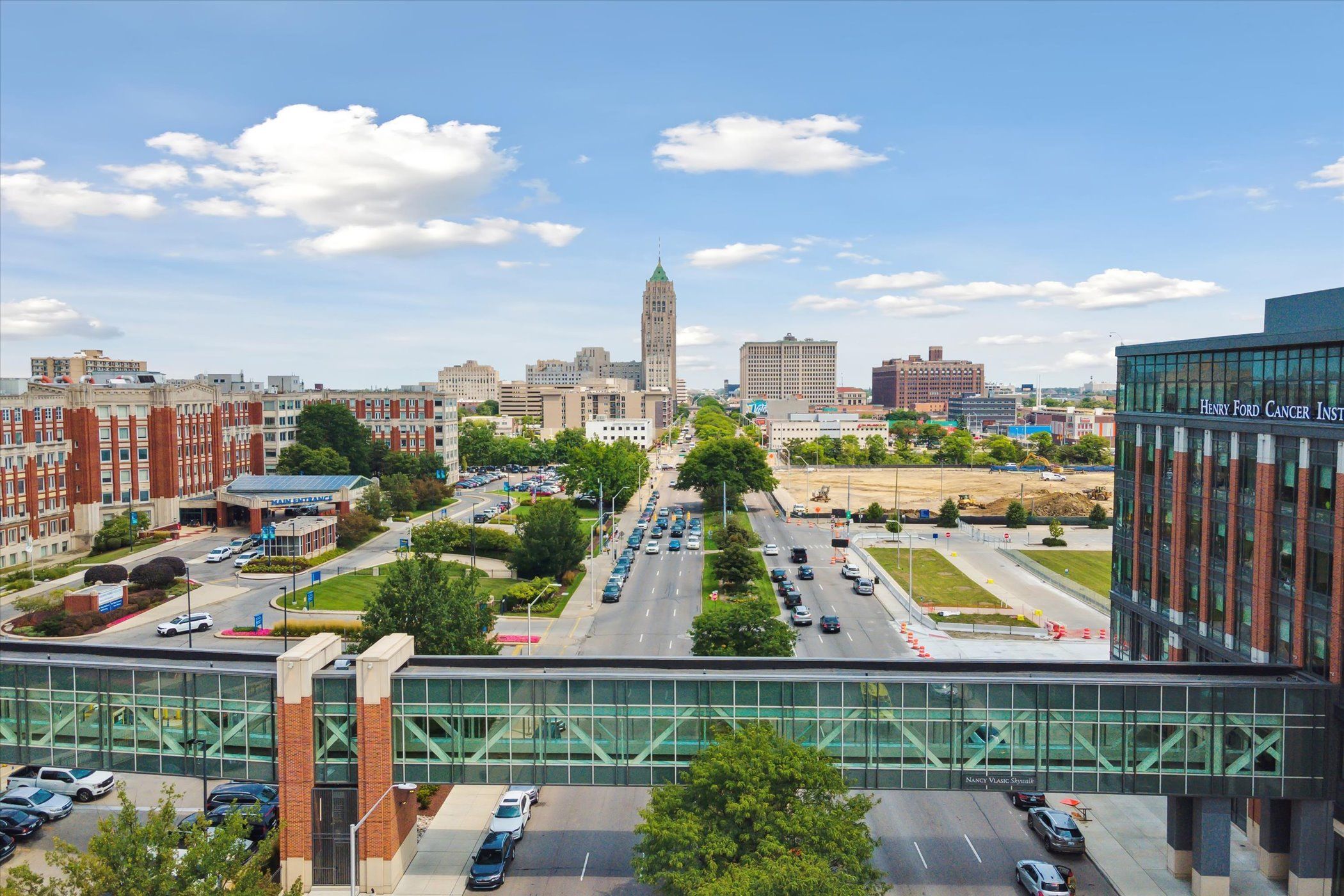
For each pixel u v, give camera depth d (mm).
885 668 41031
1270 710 37719
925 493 188375
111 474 117875
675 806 33938
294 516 127938
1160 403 53656
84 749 41031
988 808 46875
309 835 39031
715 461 155500
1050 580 102000
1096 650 73188
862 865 32531
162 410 122625
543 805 47125
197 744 40406
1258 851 41062
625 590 95875
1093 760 38250
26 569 98062
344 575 98688
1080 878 39656
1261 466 43250
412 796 41375
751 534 122250
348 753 39344
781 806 33188
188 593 76688
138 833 28781
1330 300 44938
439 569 57031
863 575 102938
